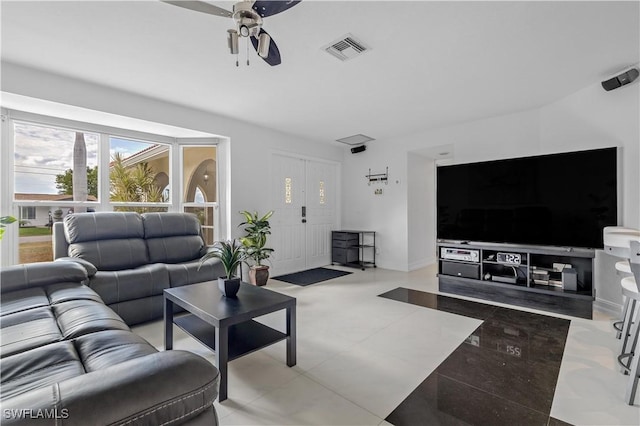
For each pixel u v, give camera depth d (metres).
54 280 2.25
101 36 2.20
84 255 2.87
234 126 4.30
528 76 2.92
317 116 4.13
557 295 3.07
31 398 0.66
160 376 0.80
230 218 4.28
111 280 2.66
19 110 3.07
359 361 2.12
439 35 2.21
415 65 2.68
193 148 4.42
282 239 5.06
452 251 3.85
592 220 3.03
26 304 1.88
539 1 1.86
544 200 3.32
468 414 1.57
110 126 3.66
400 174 5.27
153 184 4.15
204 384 0.85
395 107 3.77
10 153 3.07
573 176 3.14
